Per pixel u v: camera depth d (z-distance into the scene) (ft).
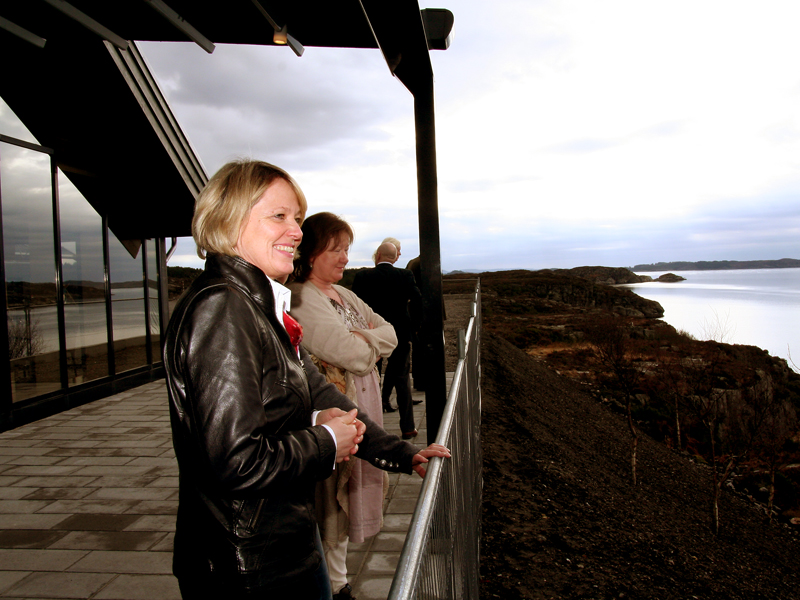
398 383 15.40
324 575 4.42
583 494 25.21
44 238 21.81
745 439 67.36
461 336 6.70
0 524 11.27
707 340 124.06
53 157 22.36
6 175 19.97
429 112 10.32
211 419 3.02
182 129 25.88
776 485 61.98
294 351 3.94
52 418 20.81
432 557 2.96
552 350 113.19
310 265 7.12
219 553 3.27
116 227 26.96
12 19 13.75
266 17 9.52
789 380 102.42
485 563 14.33
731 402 72.90
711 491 54.19
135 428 19.16
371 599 8.22
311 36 10.78
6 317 19.39
